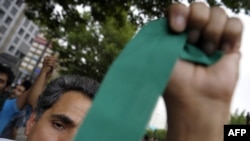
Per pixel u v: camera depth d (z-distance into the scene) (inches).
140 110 20.0
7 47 1784.0
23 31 1841.8
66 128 62.9
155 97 20.6
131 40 23.0
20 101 113.9
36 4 352.5
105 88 20.3
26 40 1891.0
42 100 66.5
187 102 24.4
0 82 147.9
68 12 344.5
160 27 24.2
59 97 64.4
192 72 24.3
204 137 24.7
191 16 23.9
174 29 23.5
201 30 24.3
